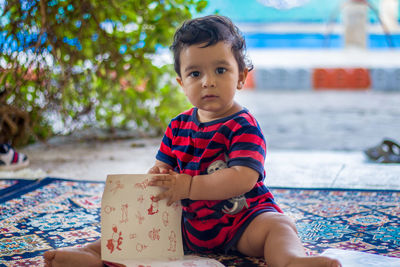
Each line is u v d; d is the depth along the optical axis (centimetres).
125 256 144
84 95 354
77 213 202
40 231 181
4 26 316
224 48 148
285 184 252
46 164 304
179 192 145
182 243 154
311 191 231
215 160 151
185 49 151
